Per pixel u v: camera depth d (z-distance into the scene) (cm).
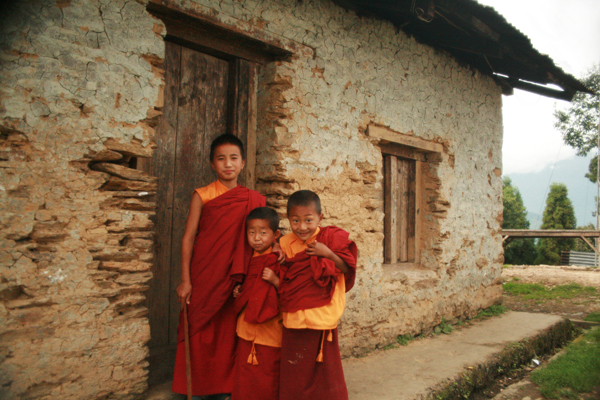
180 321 241
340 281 241
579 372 377
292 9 341
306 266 228
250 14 311
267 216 236
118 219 234
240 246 242
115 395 229
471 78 564
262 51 336
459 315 524
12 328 198
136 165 269
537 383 371
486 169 591
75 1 224
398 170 496
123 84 240
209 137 317
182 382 235
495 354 402
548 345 490
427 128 485
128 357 233
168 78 293
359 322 384
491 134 604
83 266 220
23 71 207
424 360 375
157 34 255
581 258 1870
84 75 225
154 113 253
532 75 570
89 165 232
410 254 507
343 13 386
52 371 208
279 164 325
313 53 359
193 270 242
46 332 208
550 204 2880
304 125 346
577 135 2462
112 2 237
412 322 447
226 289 240
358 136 397
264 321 233
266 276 228
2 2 203
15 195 204
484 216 584
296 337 230
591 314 646
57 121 216
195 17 275
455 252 523
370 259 400
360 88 400
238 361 241
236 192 251
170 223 294
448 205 518
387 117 429
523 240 2736
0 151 202
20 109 205
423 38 482
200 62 312
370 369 346
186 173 303
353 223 387
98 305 224
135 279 239
